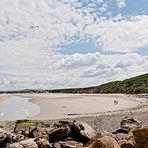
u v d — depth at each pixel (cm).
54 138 1852
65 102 10644
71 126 1933
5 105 9625
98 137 1144
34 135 1969
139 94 15350
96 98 13312
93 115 5562
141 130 1127
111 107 8119
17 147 1600
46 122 4059
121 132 2164
